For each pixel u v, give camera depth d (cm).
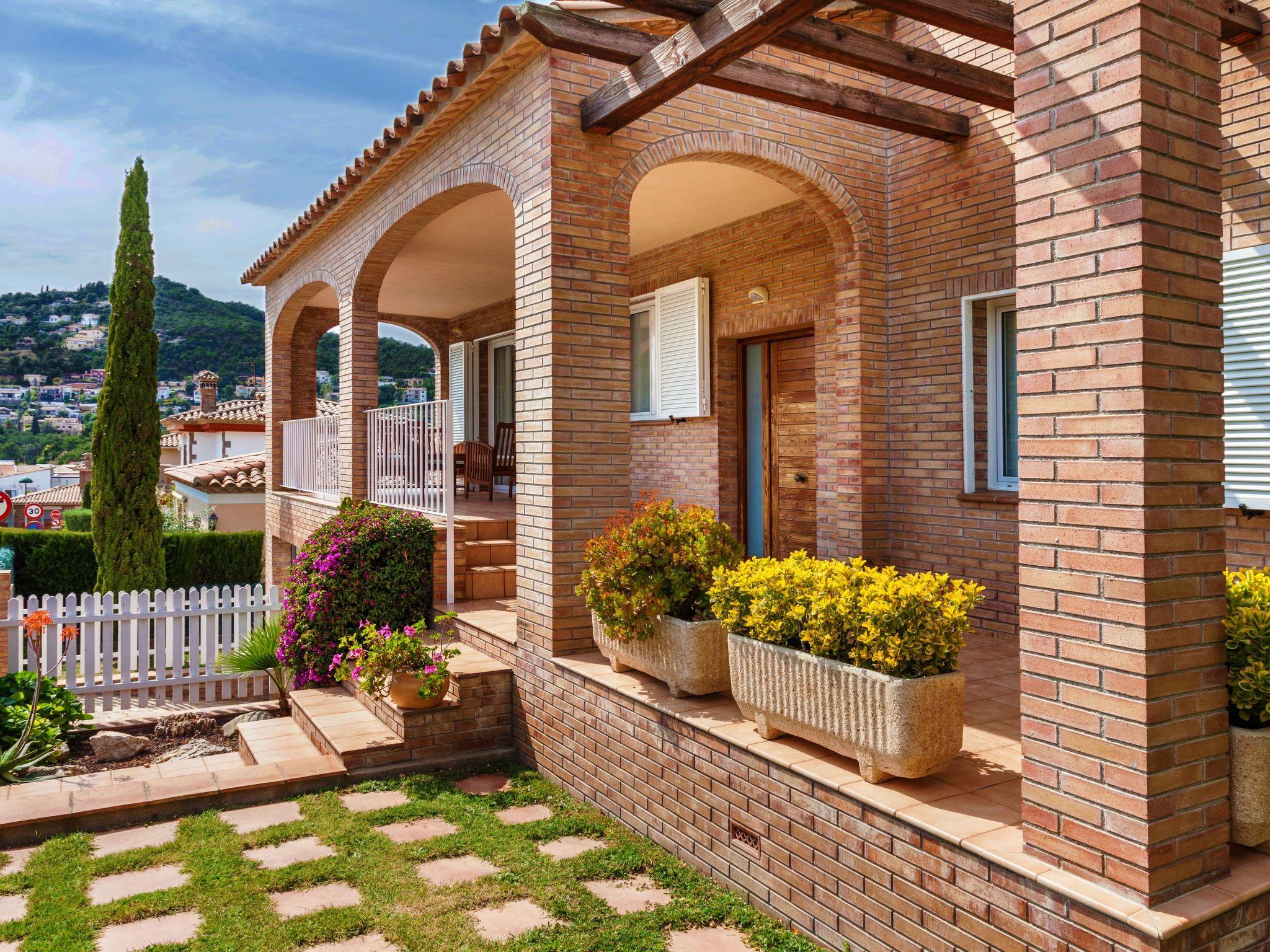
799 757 374
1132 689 255
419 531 753
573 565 555
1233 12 445
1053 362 281
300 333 1474
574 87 552
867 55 480
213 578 1664
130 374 1331
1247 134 465
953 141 630
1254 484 460
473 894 393
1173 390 262
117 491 1324
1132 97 259
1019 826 306
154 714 844
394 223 812
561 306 548
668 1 426
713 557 476
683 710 445
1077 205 274
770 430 841
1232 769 279
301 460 1209
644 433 966
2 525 1573
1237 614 290
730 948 354
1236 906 259
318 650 714
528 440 580
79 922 370
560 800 522
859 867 335
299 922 367
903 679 328
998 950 283
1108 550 262
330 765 550
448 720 586
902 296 677
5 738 670
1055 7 281
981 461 636
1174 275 263
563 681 541
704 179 698
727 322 839
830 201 661
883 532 689
